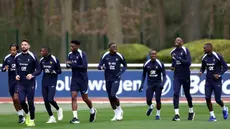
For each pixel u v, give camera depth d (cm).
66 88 7350
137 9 15988
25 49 4641
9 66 5184
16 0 14125
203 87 7131
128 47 8544
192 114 5038
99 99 7331
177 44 4900
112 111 6116
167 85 7219
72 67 4812
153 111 6088
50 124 4775
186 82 4938
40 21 14412
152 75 5103
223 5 12438
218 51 8125
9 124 4891
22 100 4638
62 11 12631
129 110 6212
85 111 6169
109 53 4972
